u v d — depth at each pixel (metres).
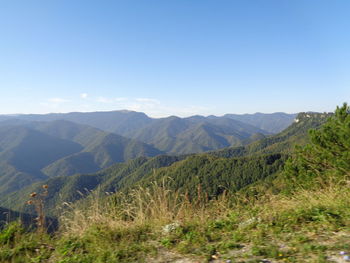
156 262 3.46
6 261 3.92
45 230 4.95
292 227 4.05
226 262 3.14
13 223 4.86
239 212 5.49
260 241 3.63
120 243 4.22
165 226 4.88
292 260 2.91
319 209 4.48
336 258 2.83
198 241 4.03
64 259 3.74
